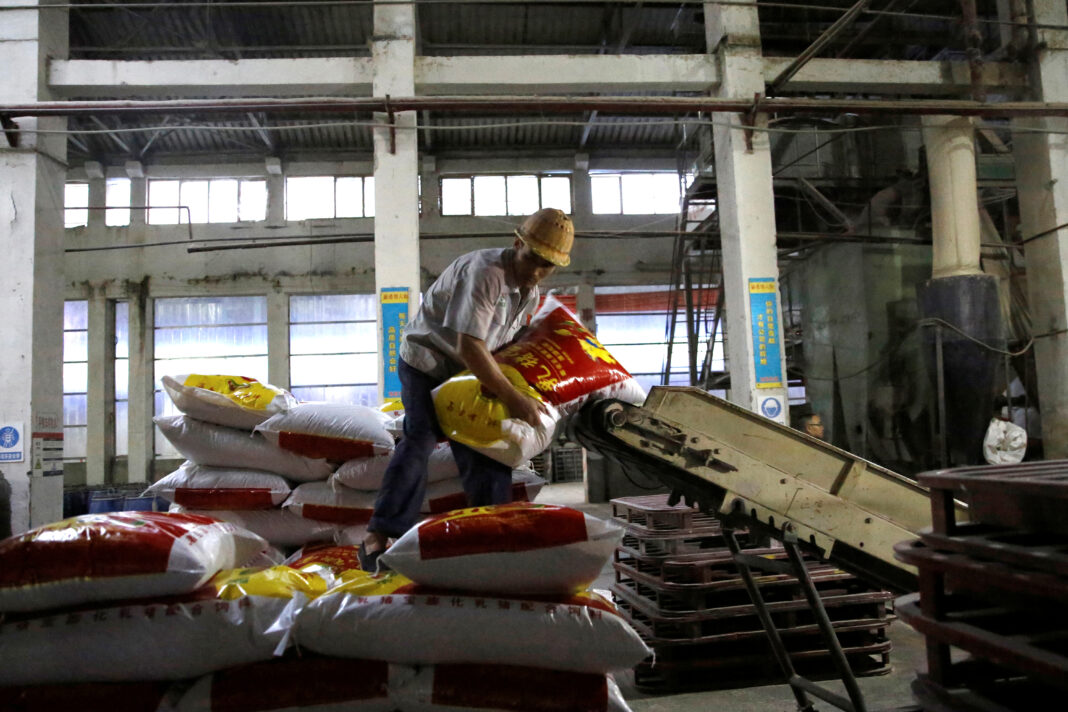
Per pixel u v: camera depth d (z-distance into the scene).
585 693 1.94
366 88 6.96
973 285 6.47
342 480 3.04
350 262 14.76
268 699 1.85
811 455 2.42
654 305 15.44
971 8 6.73
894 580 2.39
